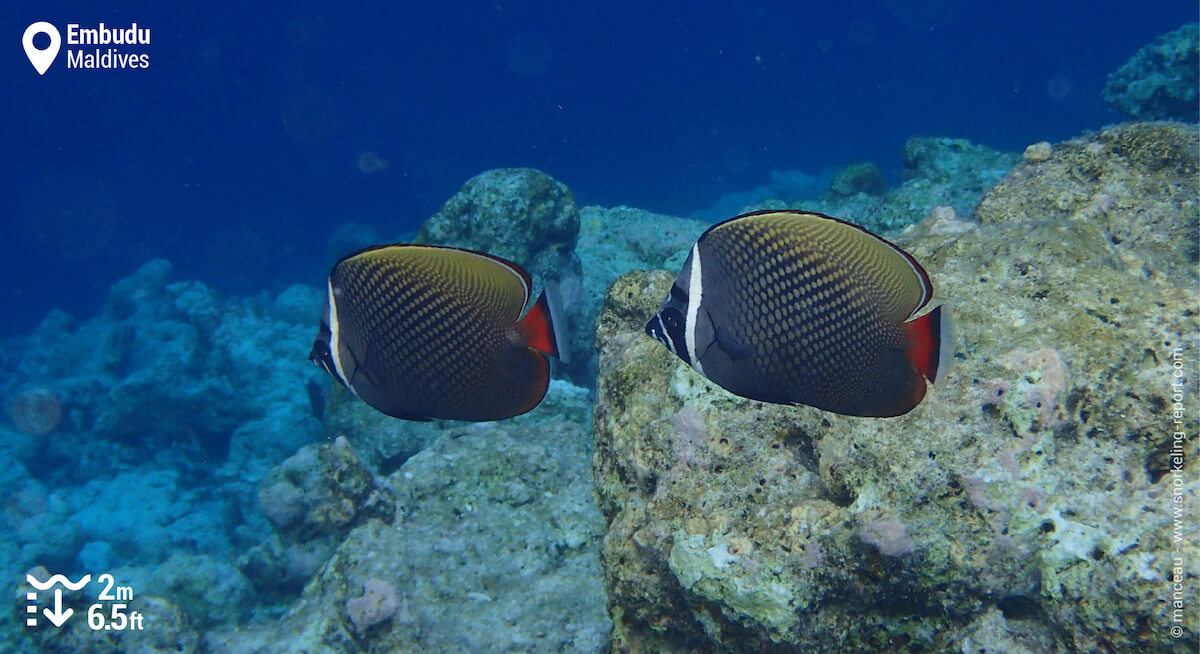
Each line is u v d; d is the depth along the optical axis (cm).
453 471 575
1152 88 1177
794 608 245
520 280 176
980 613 243
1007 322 271
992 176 1057
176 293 1992
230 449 1256
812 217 166
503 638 454
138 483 1213
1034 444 240
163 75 7419
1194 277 315
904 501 240
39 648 522
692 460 286
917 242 328
